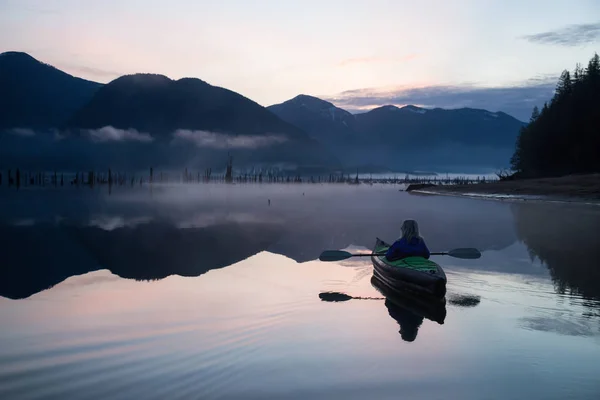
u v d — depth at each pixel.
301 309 9.14
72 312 9.12
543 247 16.98
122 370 6.09
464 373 5.95
